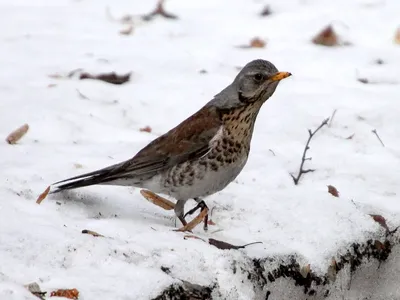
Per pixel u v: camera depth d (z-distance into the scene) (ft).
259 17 64.69
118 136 43.37
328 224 35.47
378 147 44.50
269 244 33.24
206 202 36.52
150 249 30.37
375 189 39.63
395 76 54.29
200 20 64.23
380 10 65.10
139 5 68.03
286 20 63.67
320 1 67.56
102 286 27.35
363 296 35.65
